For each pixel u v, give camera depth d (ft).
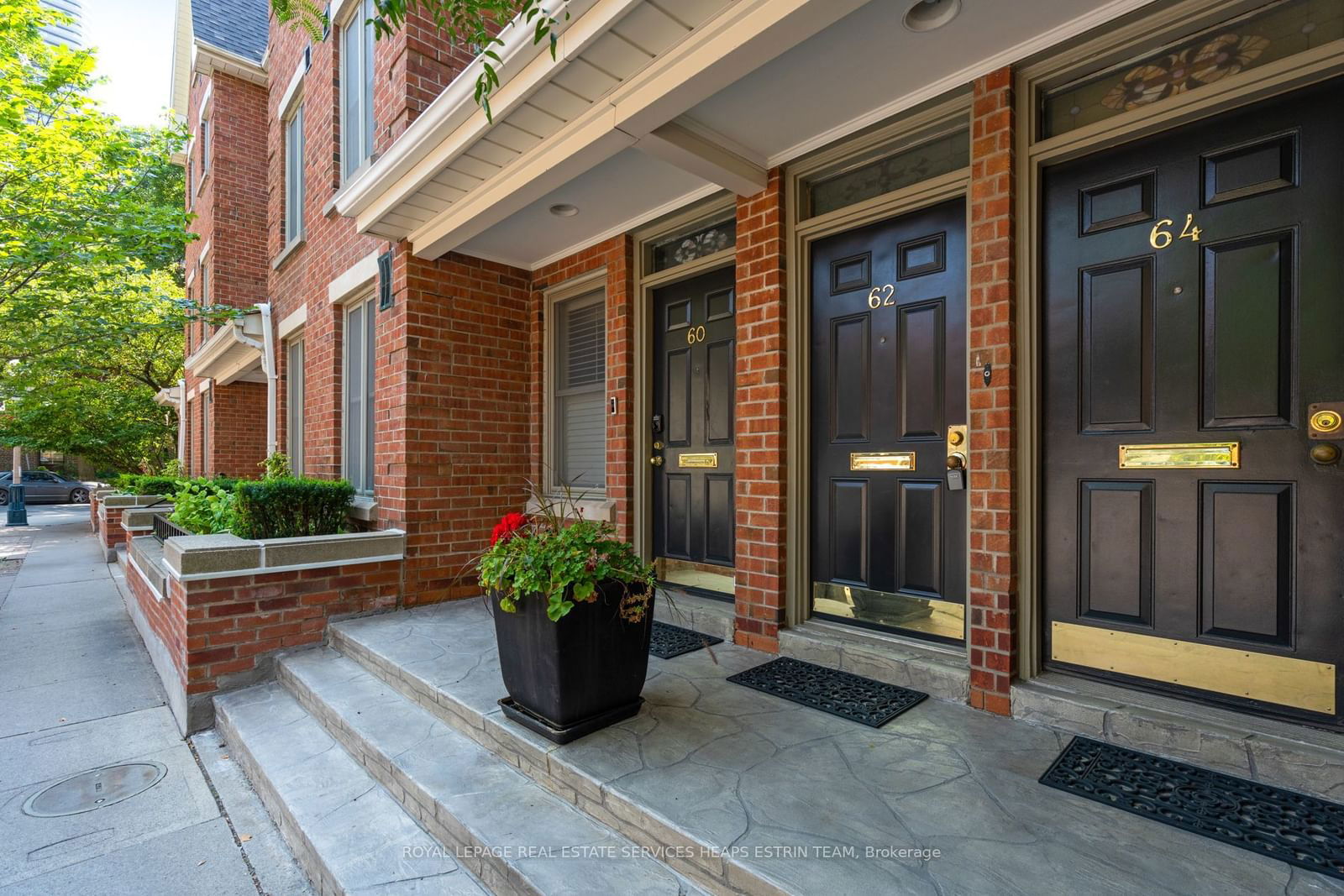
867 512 10.30
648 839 6.11
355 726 9.33
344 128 19.17
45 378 38.73
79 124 23.75
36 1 22.84
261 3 35.76
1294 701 6.62
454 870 6.72
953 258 9.34
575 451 16.44
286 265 24.02
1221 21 7.02
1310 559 6.54
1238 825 5.74
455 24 9.02
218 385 36.27
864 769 6.87
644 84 8.73
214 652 11.99
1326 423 6.44
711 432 12.99
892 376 9.99
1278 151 6.79
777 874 5.17
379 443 15.99
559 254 15.99
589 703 7.84
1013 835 5.66
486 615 14.14
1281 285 6.73
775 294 10.87
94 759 10.69
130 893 7.32
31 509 64.95
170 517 19.13
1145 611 7.57
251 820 8.78
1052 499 8.29
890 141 9.86
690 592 13.39
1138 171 7.68
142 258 26.78
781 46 7.57
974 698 8.45
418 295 14.96
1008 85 8.20
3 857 8.01
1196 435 7.22
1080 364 8.07
